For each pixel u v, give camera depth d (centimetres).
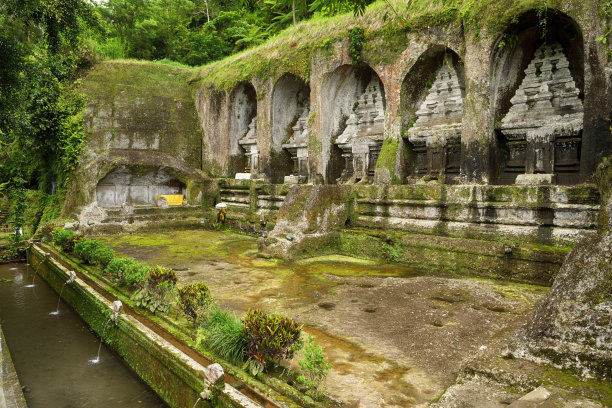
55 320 838
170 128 1977
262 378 401
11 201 1673
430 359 464
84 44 1908
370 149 1379
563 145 955
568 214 816
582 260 426
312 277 881
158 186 1912
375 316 618
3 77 1038
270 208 1571
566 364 361
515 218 890
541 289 741
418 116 1239
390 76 1234
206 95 1995
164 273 650
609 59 802
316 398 369
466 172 1038
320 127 1452
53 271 1024
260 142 1719
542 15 897
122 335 615
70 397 545
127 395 540
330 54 1398
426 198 1041
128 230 1582
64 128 1698
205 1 3083
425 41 1141
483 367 374
